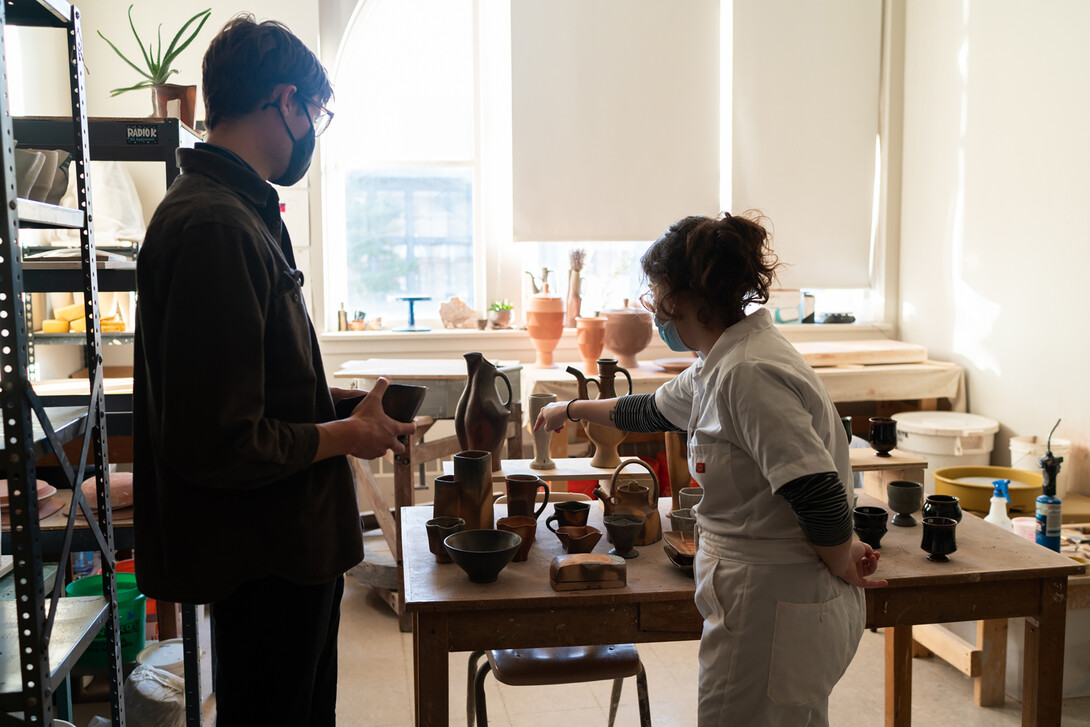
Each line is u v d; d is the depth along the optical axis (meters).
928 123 4.53
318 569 1.42
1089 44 3.48
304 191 4.36
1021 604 1.77
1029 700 1.81
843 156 4.71
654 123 4.55
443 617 1.60
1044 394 3.77
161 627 2.83
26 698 1.41
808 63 4.62
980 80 4.12
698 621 1.68
